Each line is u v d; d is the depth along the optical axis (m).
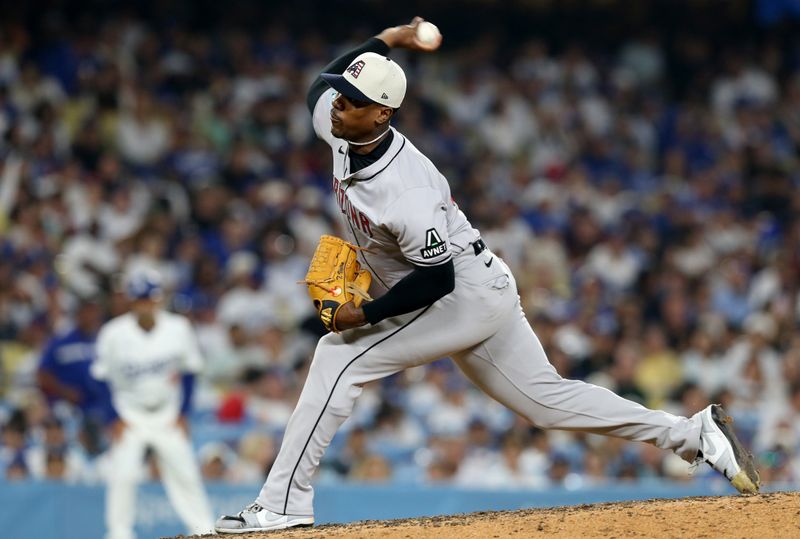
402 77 15.14
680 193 55.88
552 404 16.47
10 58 49.56
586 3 65.81
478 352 16.31
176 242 43.06
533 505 28.95
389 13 63.44
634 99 62.06
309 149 51.97
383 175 15.05
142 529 28.70
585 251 49.66
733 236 52.47
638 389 39.22
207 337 38.72
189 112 51.41
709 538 14.23
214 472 31.55
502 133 57.12
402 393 36.56
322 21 61.72
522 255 47.56
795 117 63.91
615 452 34.16
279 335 37.91
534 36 65.56
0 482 27.88
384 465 32.25
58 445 30.72
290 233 44.69
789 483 33.62
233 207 46.25
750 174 59.41
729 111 63.00
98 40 52.72
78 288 38.75
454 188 52.84
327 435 16.30
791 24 66.75
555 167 55.56
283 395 35.09
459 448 33.44
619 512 15.18
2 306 36.91
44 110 47.12
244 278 40.78
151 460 31.48
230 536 15.71
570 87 61.03
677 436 16.53
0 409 32.78
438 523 15.47
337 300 15.73
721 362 41.22
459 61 61.53
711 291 47.28
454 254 15.74
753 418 36.78
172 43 54.91
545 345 39.00
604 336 41.00
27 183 43.25
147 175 47.34
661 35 66.25
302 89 55.34
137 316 29.69
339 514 28.39
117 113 49.12
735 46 66.31
